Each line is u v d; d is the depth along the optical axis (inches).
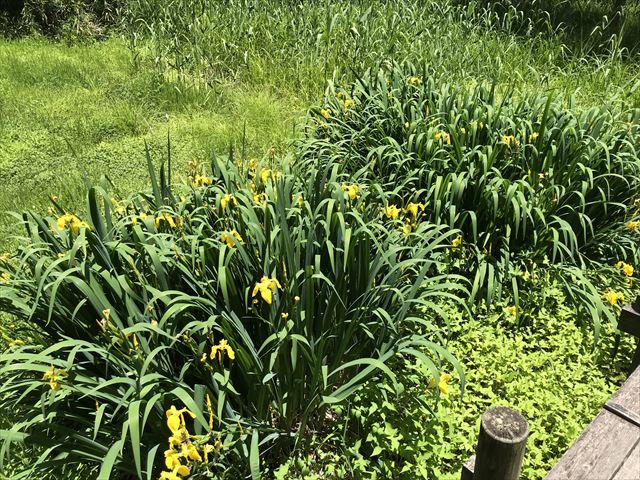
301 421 96.8
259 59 281.9
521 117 170.7
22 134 233.0
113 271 101.4
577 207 143.2
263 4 316.2
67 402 92.4
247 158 215.9
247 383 97.9
